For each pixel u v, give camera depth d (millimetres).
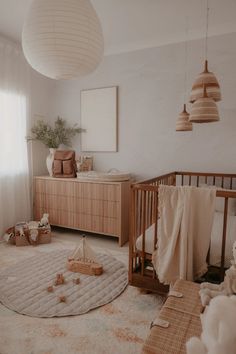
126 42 3197
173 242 1690
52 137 3568
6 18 2623
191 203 1650
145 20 2643
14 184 3297
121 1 2287
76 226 3324
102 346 1479
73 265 2354
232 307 846
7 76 3086
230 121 2871
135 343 1504
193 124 3035
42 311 1771
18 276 2260
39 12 1231
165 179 2750
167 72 3121
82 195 3234
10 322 1675
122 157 3486
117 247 3010
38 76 3646
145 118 3297
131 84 3332
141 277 1961
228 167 2932
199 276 1710
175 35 2986
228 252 1734
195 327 1169
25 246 3006
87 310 1789
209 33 2855
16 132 3266
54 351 1438
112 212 3070
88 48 1320
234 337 781
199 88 1922
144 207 1929
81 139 3734
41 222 3193
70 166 3379
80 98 3676
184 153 3131
